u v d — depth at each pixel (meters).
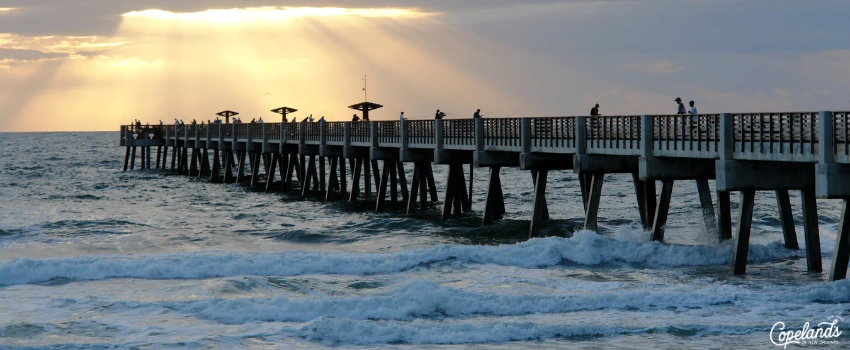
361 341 34.09
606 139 49.25
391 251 55.12
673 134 44.66
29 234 63.59
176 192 107.38
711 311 36.84
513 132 57.31
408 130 71.88
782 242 51.12
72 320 36.69
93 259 46.59
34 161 194.88
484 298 38.75
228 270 46.19
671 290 40.25
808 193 43.00
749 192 42.09
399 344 33.72
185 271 45.88
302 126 97.06
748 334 33.66
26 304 39.47
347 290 41.94
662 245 48.25
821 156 36.44
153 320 36.84
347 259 47.28
